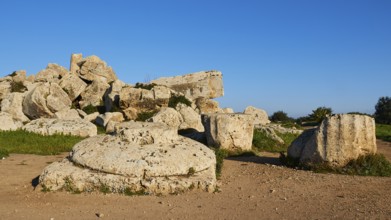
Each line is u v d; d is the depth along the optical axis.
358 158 13.40
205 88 36.97
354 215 8.16
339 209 8.63
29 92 30.22
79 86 34.28
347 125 13.51
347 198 9.66
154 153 10.59
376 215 8.12
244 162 15.92
